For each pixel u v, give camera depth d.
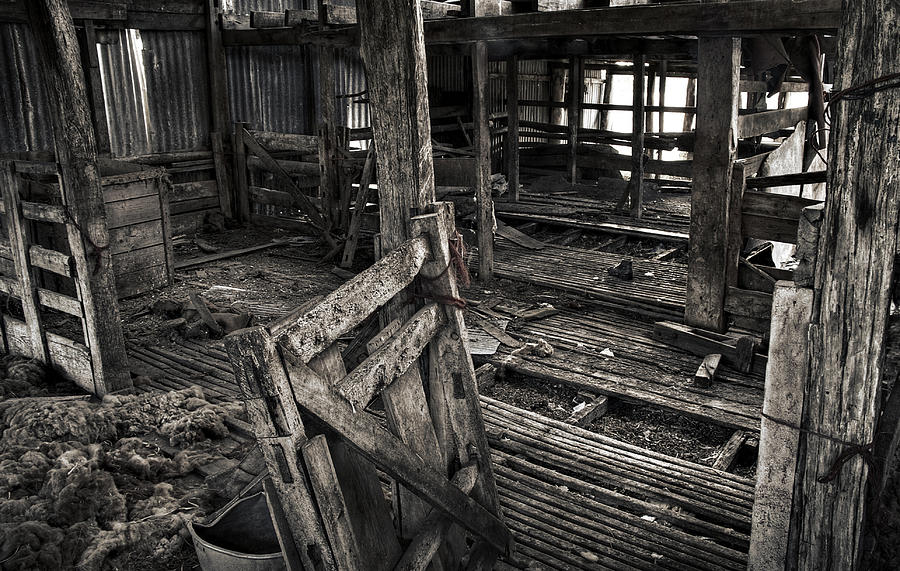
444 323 3.10
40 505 3.78
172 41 10.38
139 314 7.12
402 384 2.87
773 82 7.70
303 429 2.20
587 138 13.12
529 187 13.25
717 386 5.44
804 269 2.49
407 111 2.83
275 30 9.89
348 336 6.32
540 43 9.96
